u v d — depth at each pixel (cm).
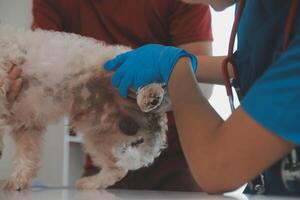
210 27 150
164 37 148
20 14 239
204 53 146
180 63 83
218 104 171
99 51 115
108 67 103
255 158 64
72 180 238
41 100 116
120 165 116
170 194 95
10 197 81
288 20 70
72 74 113
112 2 143
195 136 73
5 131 117
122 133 111
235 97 94
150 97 92
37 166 118
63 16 149
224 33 202
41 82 115
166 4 141
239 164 66
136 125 109
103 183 116
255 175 66
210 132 71
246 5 86
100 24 146
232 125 67
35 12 148
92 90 112
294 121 61
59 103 116
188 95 78
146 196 87
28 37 119
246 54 86
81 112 115
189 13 143
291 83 61
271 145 63
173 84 81
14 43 117
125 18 143
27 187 114
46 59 116
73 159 242
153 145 112
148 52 95
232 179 67
